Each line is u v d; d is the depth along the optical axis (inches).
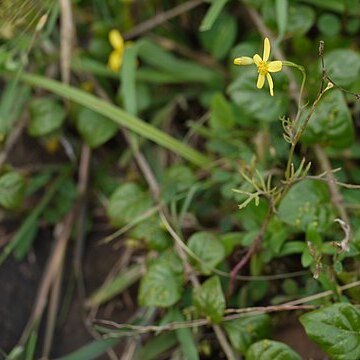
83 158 21.9
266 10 20.7
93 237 21.7
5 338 20.1
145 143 21.9
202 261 18.5
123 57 21.0
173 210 19.8
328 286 17.6
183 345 18.4
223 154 21.0
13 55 21.6
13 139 21.6
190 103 23.0
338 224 18.5
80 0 23.1
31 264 21.3
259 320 18.0
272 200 17.0
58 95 22.4
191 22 23.4
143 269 20.3
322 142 18.8
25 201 21.8
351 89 19.5
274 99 19.4
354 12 21.0
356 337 16.3
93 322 20.3
